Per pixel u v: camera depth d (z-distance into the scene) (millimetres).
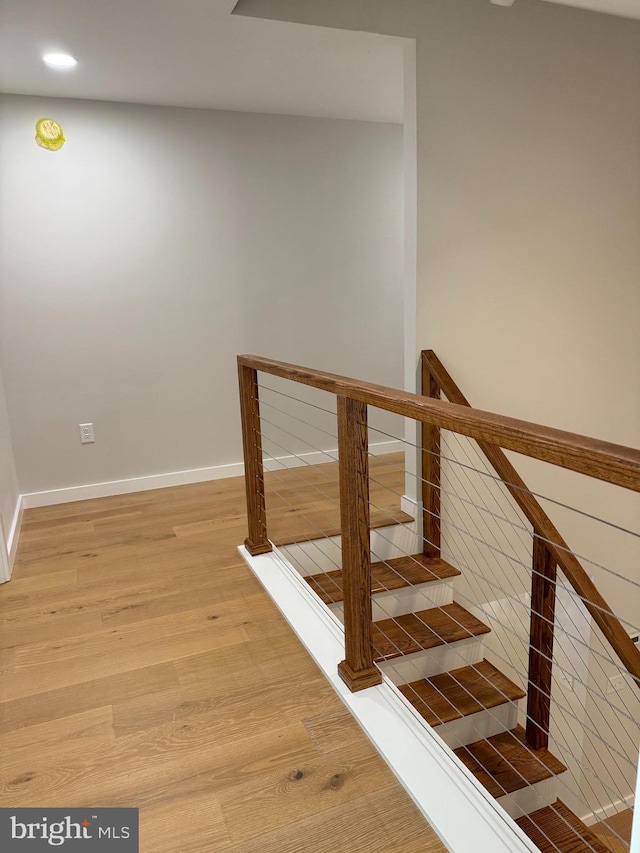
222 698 1788
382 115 3648
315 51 2602
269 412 3896
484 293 2861
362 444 1657
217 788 1463
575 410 3221
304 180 3719
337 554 2918
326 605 2480
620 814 3623
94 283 3377
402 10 2475
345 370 4051
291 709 1734
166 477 3736
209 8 2160
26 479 3428
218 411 3797
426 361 2719
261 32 2383
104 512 3354
